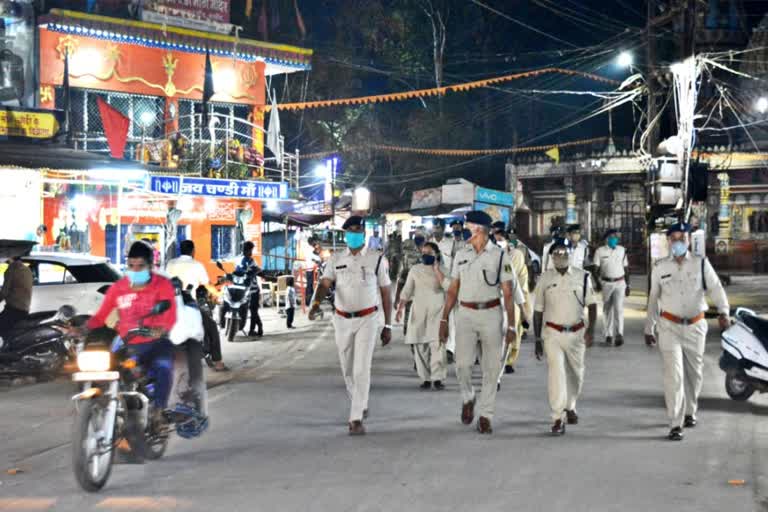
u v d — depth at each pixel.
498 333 8.77
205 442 8.28
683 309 8.68
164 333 7.38
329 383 11.80
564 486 6.73
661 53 32.72
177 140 25.28
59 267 13.50
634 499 6.39
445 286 11.36
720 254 42.00
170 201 25.36
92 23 24.09
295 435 8.58
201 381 8.00
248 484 6.80
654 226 23.97
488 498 6.39
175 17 26.38
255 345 16.36
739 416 9.69
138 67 25.84
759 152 37.66
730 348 10.64
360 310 8.89
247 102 28.23
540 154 49.53
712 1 37.59
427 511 6.08
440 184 47.75
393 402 10.38
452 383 11.84
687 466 7.38
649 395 10.80
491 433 8.66
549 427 8.95
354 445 8.14
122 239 24.62
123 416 6.96
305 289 23.73
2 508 6.22
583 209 46.91
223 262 26.31
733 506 6.22
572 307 8.70
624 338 16.98
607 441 8.34
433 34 46.94
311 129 42.22
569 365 8.91
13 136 18.62
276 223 33.31
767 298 27.14
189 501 6.36
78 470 6.43
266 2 29.97
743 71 40.06
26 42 23.70
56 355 12.02
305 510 6.11
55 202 23.14
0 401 10.75
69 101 24.17
